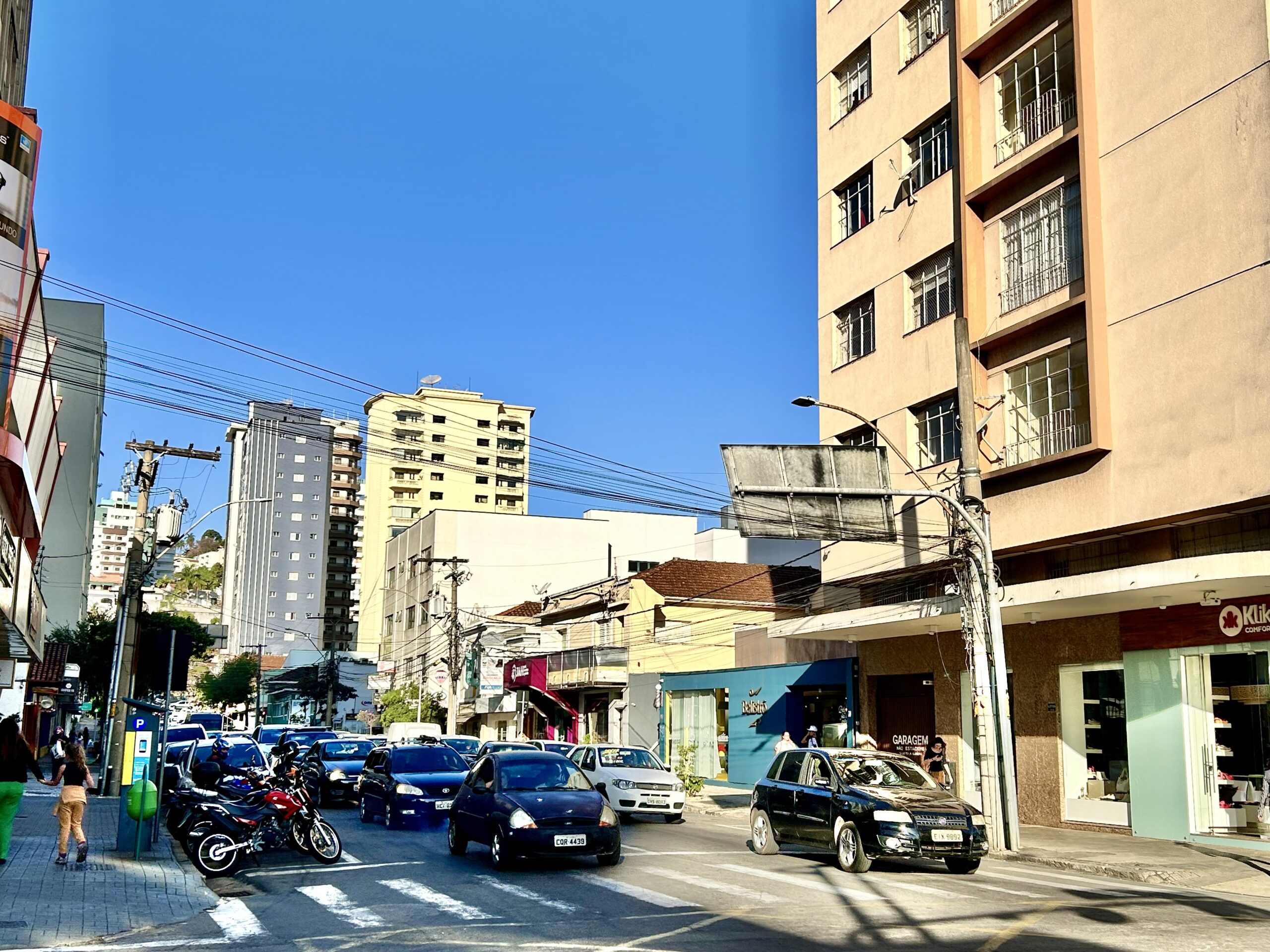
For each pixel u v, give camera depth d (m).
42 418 21.41
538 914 11.30
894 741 28.88
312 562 141.88
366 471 125.31
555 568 83.94
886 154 29.59
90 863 14.75
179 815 18.92
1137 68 21.55
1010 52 24.94
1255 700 19.09
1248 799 18.98
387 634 91.56
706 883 13.70
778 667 35.00
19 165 16.81
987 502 24.73
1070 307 22.20
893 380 28.48
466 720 67.69
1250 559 17.17
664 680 42.38
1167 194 20.67
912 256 28.11
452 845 16.44
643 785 23.83
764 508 21.44
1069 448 22.56
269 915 11.29
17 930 10.16
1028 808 23.77
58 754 34.72
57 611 59.56
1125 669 21.48
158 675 15.84
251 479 141.75
